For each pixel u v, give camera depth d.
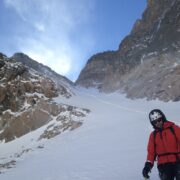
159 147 6.44
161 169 6.38
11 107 41.16
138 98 48.56
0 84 42.97
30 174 16.23
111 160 14.73
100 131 28.42
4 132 38.00
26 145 33.53
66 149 24.45
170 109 35.72
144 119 29.58
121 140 21.44
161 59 57.00
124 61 73.00
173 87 43.41
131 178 10.29
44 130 35.66
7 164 23.83
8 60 47.91
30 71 48.19
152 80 51.50
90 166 14.35
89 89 80.25
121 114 36.16
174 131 6.39
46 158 22.41
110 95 60.75
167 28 67.31
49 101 40.28
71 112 37.47
